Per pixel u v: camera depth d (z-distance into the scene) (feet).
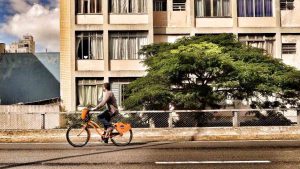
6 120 70.18
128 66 92.99
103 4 92.53
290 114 65.82
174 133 51.96
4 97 117.08
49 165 30.07
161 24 95.30
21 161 32.09
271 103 64.44
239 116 56.03
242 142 46.37
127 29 92.27
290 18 97.04
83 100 92.17
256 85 60.44
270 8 96.68
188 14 95.50
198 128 52.16
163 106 62.34
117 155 35.19
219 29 94.79
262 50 70.85
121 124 43.21
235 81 58.95
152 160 32.12
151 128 52.16
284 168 28.14
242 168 28.22
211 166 29.12
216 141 48.24
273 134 52.39
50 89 118.83
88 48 92.32
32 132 51.26
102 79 92.53
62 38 93.45
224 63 59.06
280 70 64.54
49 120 70.85
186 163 30.48
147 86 63.36
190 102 60.08
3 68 119.75
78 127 50.80
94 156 34.63
